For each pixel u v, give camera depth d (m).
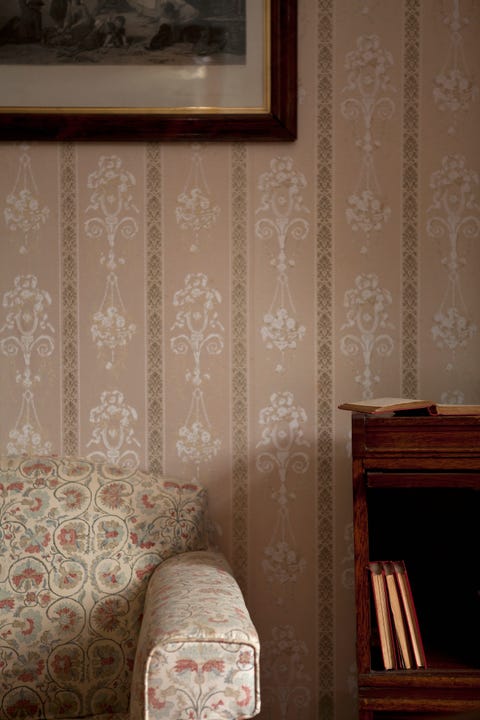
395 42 2.13
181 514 1.92
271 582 2.15
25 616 1.79
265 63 2.11
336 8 2.13
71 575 1.82
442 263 2.14
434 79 2.13
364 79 2.14
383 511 2.04
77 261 2.14
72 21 2.11
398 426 1.63
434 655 1.72
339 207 2.14
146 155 2.14
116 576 1.83
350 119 2.13
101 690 1.76
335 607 2.15
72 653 1.77
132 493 1.92
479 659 1.69
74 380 2.15
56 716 1.75
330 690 2.15
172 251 2.14
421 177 2.14
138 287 2.14
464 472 1.62
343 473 2.15
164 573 1.72
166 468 2.15
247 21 2.11
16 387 2.15
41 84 2.11
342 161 2.14
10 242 2.14
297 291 2.14
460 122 2.14
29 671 1.76
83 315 2.14
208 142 2.14
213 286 2.14
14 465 1.95
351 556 2.14
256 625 2.15
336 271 2.14
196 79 2.11
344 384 2.15
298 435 2.15
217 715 1.31
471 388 2.15
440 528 2.02
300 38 2.13
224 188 2.14
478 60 2.13
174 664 1.30
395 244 2.14
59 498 1.90
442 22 2.13
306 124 2.14
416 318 2.15
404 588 1.66
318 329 2.14
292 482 2.15
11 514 1.86
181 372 2.15
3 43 2.11
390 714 1.73
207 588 1.55
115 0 2.11
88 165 2.14
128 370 2.15
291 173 2.14
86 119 2.10
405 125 2.14
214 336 2.15
